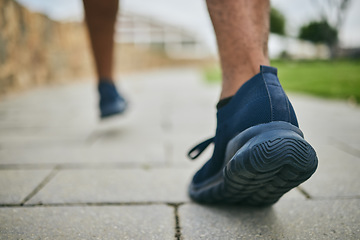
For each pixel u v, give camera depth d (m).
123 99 1.98
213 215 0.83
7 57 4.10
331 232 0.73
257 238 0.71
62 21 6.68
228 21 0.77
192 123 2.35
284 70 9.31
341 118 2.43
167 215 0.83
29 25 4.88
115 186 1.06
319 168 1.24
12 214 0.83
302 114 2.62
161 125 2.28
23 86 4.76
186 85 7.00
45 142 1.73
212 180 0.83
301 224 0.77
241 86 0.74
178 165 1.31
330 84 4.86
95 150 1.56
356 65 12.31
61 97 4.21
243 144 0.65
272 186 0.69
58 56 6.42
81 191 1.01
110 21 1.67
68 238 0.71
